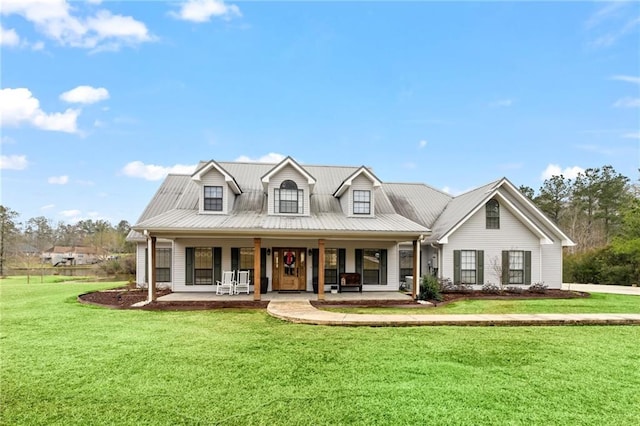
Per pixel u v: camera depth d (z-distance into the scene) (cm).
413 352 698
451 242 1659
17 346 734
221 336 817
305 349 715
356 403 475
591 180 3644
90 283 2227
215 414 445
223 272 1534
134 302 1302
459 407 466
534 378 569
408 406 467
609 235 3481
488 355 683
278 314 1032
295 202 1543
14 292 1680
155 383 541
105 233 4969
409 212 1931
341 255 1627
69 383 542
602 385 543
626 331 882
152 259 1303
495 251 1683
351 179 1548
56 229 6262
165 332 855
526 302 1373
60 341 772
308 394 502
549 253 1752
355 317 984
